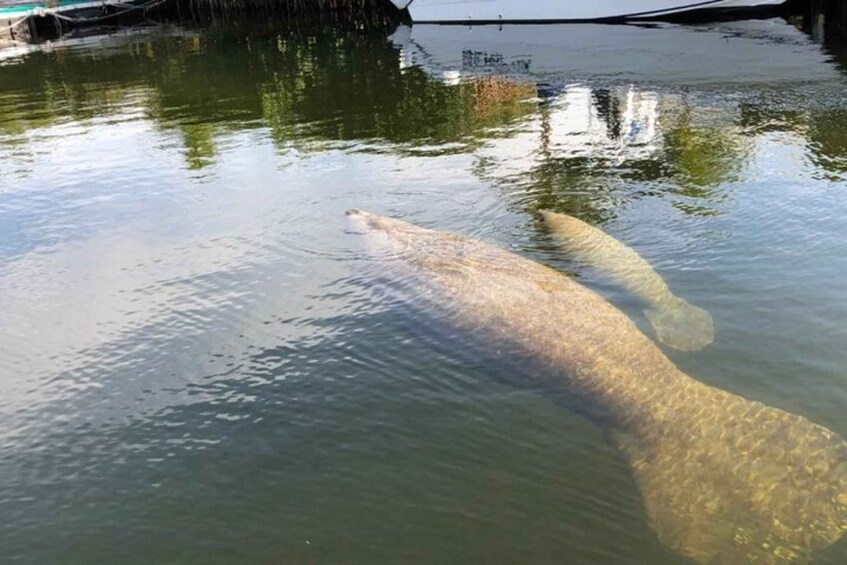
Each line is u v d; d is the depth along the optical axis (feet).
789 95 42.68
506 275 21.81
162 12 111.65
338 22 93.30
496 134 39.52
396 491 14.88
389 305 21.62
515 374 17.84
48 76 67.56
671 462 14.55
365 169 34.88
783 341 18.44
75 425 17.67
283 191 32.53
